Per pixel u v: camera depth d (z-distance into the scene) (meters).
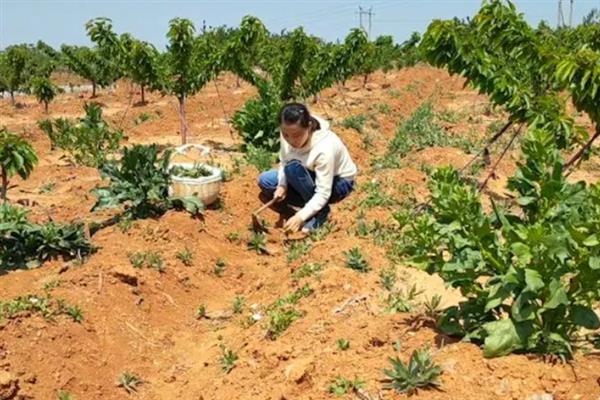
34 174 12.15
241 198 8.74
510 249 4.14
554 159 4.56
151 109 22.08
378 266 6.40
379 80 33.62
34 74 31.19
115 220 7.99
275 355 4.88
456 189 4.39
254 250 7.87
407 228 7.17
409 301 5.55
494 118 18.30
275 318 5.48
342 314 5.37
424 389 3.98
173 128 18.39
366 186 9.36
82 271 6.35
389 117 18.77
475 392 3.89
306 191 7.89
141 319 6.09
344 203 8.74
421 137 14.00
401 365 4.06
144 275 6.55
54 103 26.41
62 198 10.30
